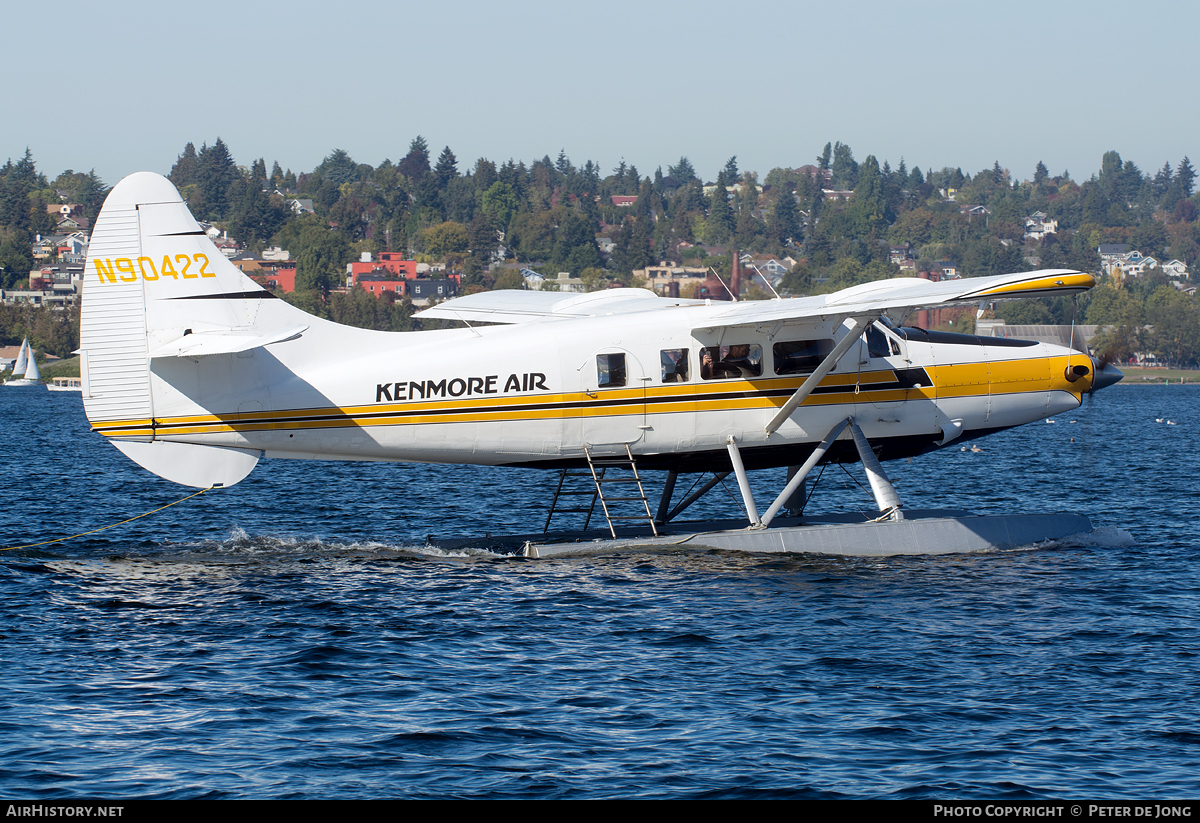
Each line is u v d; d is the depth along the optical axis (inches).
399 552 2682.1
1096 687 1690.5
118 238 2393.0
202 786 1342.3
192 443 2428.6
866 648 1879.9
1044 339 2955.2
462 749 1454.2
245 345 2222.0
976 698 1643.7
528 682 1705.2
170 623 2014.0
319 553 2669.8
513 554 2635.3
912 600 2210.9
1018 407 2802.7
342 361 2484.0
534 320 2716.5
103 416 2397.9
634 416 2576.3
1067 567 2544.3
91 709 1581.0
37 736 1482.5
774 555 2618.1
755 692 1664.6
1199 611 2137.1
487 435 2519.7
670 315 2600.9
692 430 2613.2
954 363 2753.4
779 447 2696.9
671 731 1515.7
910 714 1578.5
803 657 1831.9
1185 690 1673.2
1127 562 2610.7
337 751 1444.4
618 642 1913.1
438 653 1844.2
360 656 1824.6
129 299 2397.9
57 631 1956.2
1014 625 2031.3
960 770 1397.6
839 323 2605.8
